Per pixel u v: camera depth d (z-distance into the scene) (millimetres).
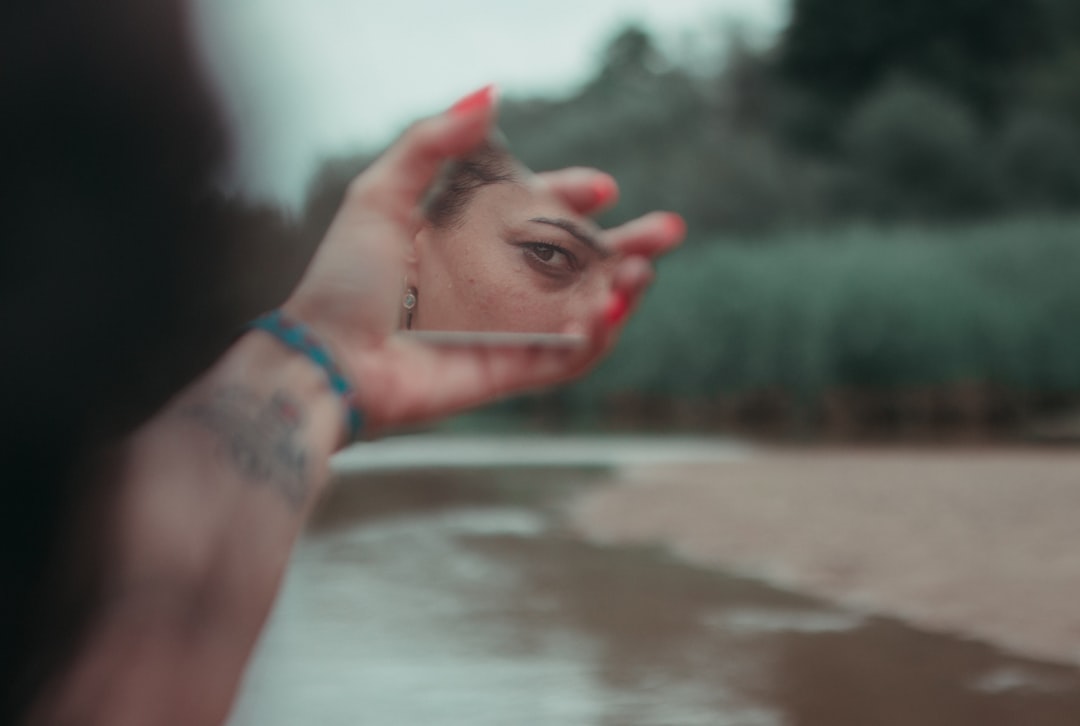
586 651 3064
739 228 21625
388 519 6102
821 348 14281
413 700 2564
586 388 16578
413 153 627
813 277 14875
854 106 30406
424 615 3551
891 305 14141
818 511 5812
